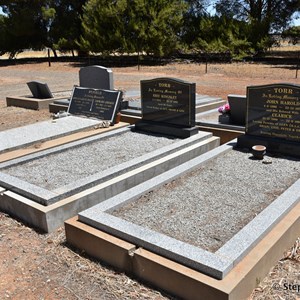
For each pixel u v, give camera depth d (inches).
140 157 247.4
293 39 1307.8
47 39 1491.1
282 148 248.1
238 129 304.8
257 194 191.5
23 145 282.2
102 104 353.4
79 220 170.9
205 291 127.8
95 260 160.9
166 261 139.5
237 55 1233.4
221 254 136.6
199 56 1331.2
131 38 1207.6
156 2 1187.9
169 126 303.0
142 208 180.2
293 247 162.9
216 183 206.7
